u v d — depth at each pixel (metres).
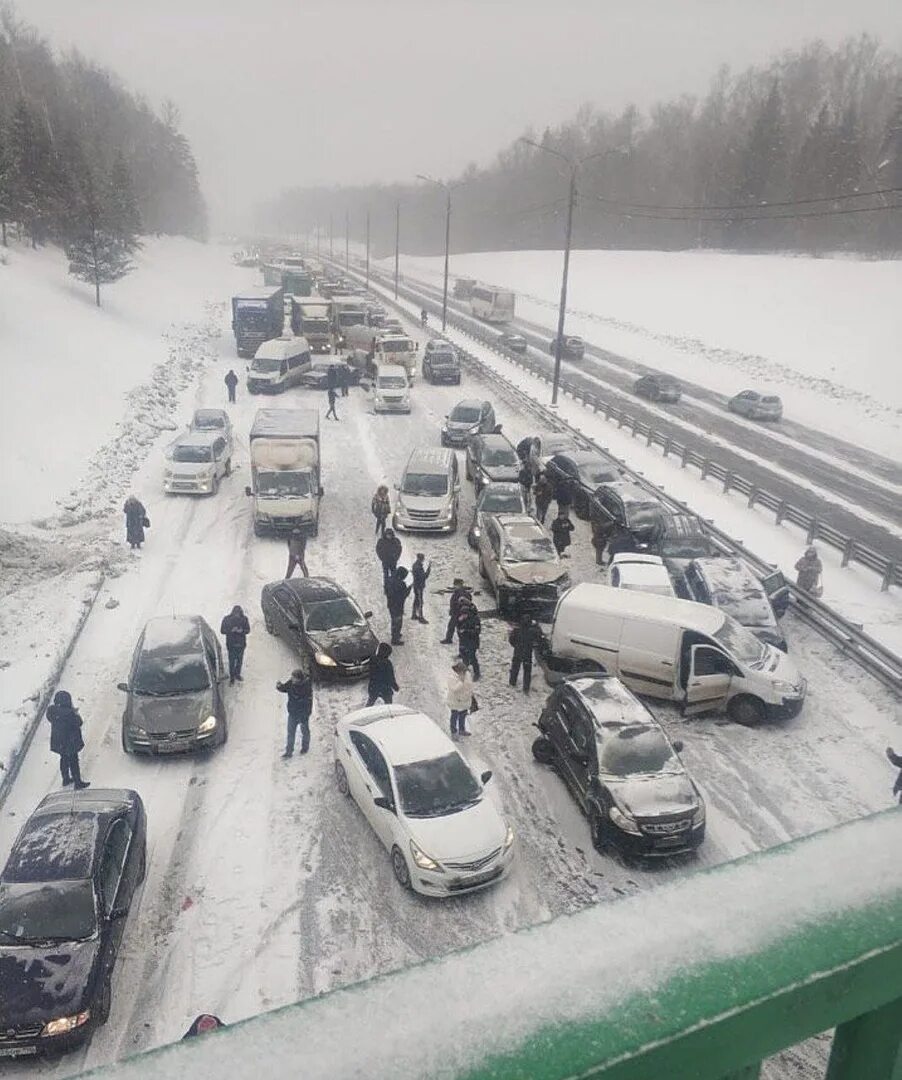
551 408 41.34
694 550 22.12
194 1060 0.75
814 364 55.28
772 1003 0.86
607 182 140.00
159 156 135.25
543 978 0.87
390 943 10.65
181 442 29.31
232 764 14.36
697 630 16.09
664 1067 0.81
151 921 10.90
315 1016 0.82
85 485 28.33
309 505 24.64
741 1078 0.87
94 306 53.69
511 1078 0.75
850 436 40.81
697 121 151.62
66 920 9.70
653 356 61.66
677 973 0.88
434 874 11.20
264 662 17.98
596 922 0.97
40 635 18.33
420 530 25.42
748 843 12.74
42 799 12.54
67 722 13.14
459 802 12.03
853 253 87.25
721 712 16.34
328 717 15.95
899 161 96.56
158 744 14.09
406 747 12.70
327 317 55.44
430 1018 0.82
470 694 15.31
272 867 11.93
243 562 23.27
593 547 24.78
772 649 16.66
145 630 16.09
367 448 35.03
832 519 28.00
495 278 105.94
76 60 136.50
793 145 128.12
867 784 14.21
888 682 17.17
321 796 13.57
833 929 0.94
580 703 13.97
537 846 12.57
